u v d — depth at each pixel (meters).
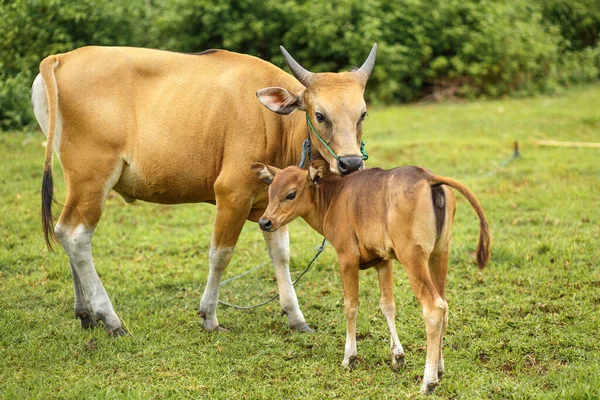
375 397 4.68
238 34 16.69
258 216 6.05
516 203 9.10
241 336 5.77
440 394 4.66
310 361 5.25
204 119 5.70
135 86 5.81
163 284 7.02
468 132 13.76
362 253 4.89
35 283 6.92
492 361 5.11
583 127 13.73
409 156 11.77
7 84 13.68
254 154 5.64
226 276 7.25
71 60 5.82
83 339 5.69
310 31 16.88
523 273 6.74
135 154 5.77
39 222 8.66
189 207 9.62
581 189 9.48
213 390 4.85
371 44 16.89
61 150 5.76
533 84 18.53
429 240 4.44
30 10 14.49
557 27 20.56
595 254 7.08
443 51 18.38
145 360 5.31
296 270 7.31
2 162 11.34
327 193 5.10
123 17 15.60
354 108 5.30
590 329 5.50
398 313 6.05
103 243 8.12
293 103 5.48
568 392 4.51
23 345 5.56
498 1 19.45
